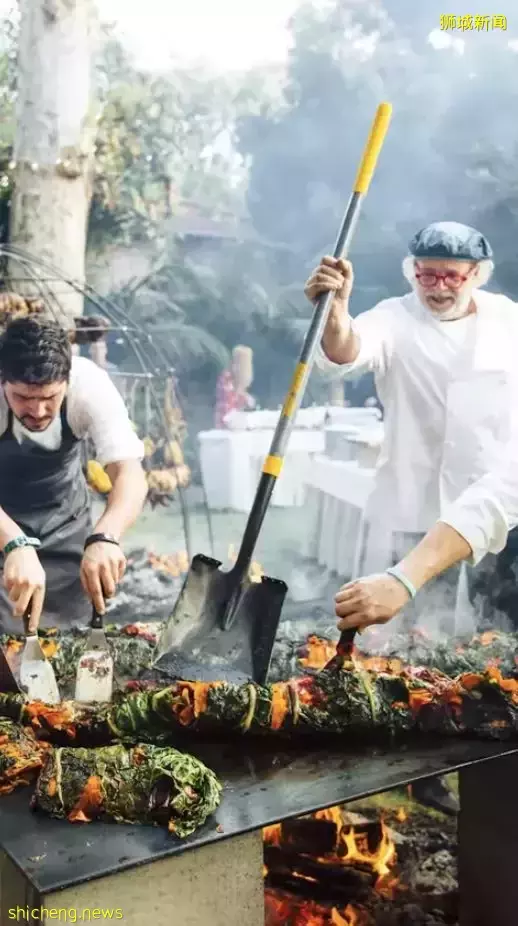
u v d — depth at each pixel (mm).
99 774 1184
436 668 1727
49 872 1033
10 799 1242
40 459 1629
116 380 1640
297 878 1780
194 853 1147
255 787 1280
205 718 1426
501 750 1438
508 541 1764
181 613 1609
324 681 1508
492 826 1588
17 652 1573
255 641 1589
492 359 1726
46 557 1644
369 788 1273
